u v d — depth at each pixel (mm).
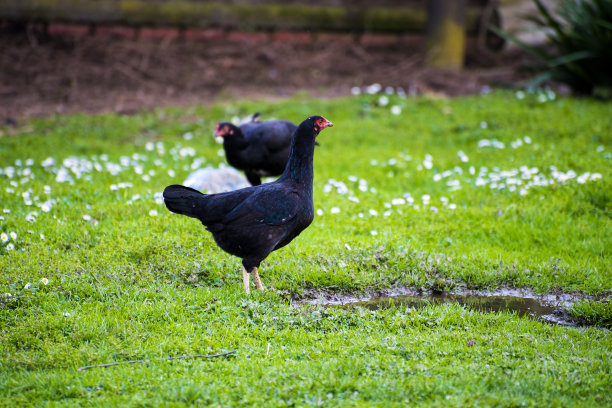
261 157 9992
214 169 10461
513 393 5012
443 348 5828
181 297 6797
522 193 10180
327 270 7625
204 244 8195
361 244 8391
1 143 13117
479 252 8445
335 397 4984
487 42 19812
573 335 6289
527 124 13766
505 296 7539
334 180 11281
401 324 6418
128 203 9328
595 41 15352
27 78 16750
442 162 12219
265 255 6852
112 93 16719
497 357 5668
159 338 5953
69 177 10594
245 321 6352
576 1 17016
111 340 5871
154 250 7852
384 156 12680
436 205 10195
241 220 6629
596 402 4891
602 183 10188
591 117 13828
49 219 8609
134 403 4844
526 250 8680
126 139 14070
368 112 15344
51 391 5031
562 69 16188
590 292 7500
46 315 6277
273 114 14969
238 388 5070
